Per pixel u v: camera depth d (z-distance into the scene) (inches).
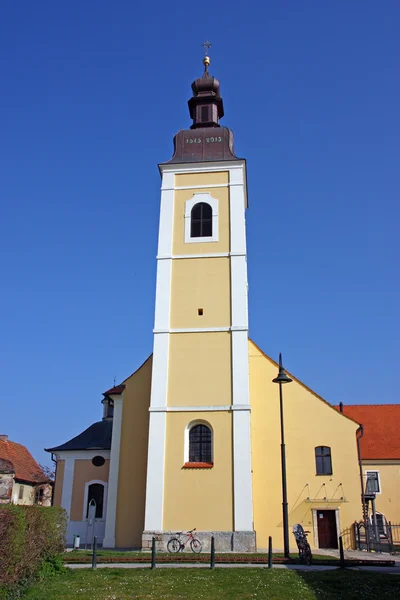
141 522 1125.1
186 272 1165.1
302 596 548.7
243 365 1079.0
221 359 1090.1
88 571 673.0
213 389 1072.2
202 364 1090.7
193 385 1079.0
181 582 600.1
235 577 629.3
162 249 1189.1
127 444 1177.4
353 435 1176.8
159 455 1039.0
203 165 1249.4
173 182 1248.8
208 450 1049.5
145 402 1200.2
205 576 636.1
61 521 679.7
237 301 1127.0
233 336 1100.5
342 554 745.0
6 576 509.7
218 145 1275.8
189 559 794.2
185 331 1115.9
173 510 1003.9
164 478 1024.9
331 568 722.8
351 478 1153.4
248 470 1011.3
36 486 1723.7
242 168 1242.6
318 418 1188.5
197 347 1103.6
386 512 1493.6
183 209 1221.7
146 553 902.4
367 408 1739.7
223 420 1050.1
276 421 1187.3
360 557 949.2
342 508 1141.1
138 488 1146.0
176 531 988.6
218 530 985.5
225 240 1180.5
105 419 1555.1
